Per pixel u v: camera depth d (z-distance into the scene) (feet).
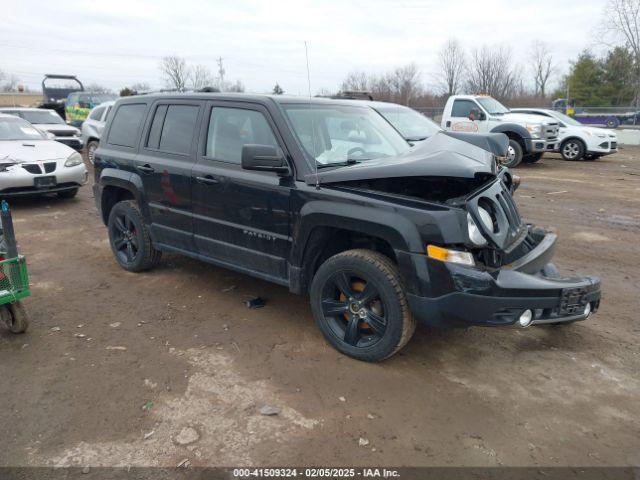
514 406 10.80
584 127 55.01
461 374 11.98
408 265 10.96
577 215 28.43
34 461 9.04
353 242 13.00
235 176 14.01
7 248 12.93
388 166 11.61
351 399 10.94
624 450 9.53
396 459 9.21
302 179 12.69
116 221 18.71
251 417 10.31
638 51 113.09
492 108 49.83
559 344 13.48
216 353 12.85
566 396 11.18
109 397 10.94
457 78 159.63
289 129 13.25
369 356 12.14
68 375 11.78
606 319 15.01
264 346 13.21
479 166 11.18
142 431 9.86
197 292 16.88
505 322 11.00
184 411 10.49
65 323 14.52
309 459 9.18
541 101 147.43
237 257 14.62
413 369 12.16
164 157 16.24
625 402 10.99
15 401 10.77
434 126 34.01
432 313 10.96
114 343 13.35
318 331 14.06
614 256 20.98
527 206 30.81
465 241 10.69
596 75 150.41
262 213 13.52
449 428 10.07
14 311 13.35
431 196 12.28
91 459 9.11
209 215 14.98
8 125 32.30
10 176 27.96
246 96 14.37
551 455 9.36
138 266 18.31
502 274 11.03
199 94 15.70
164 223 16.65
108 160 18.39
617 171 46.65
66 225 26.08
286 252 13.28
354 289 12.43
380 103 34.42
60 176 29.73
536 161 53.11
